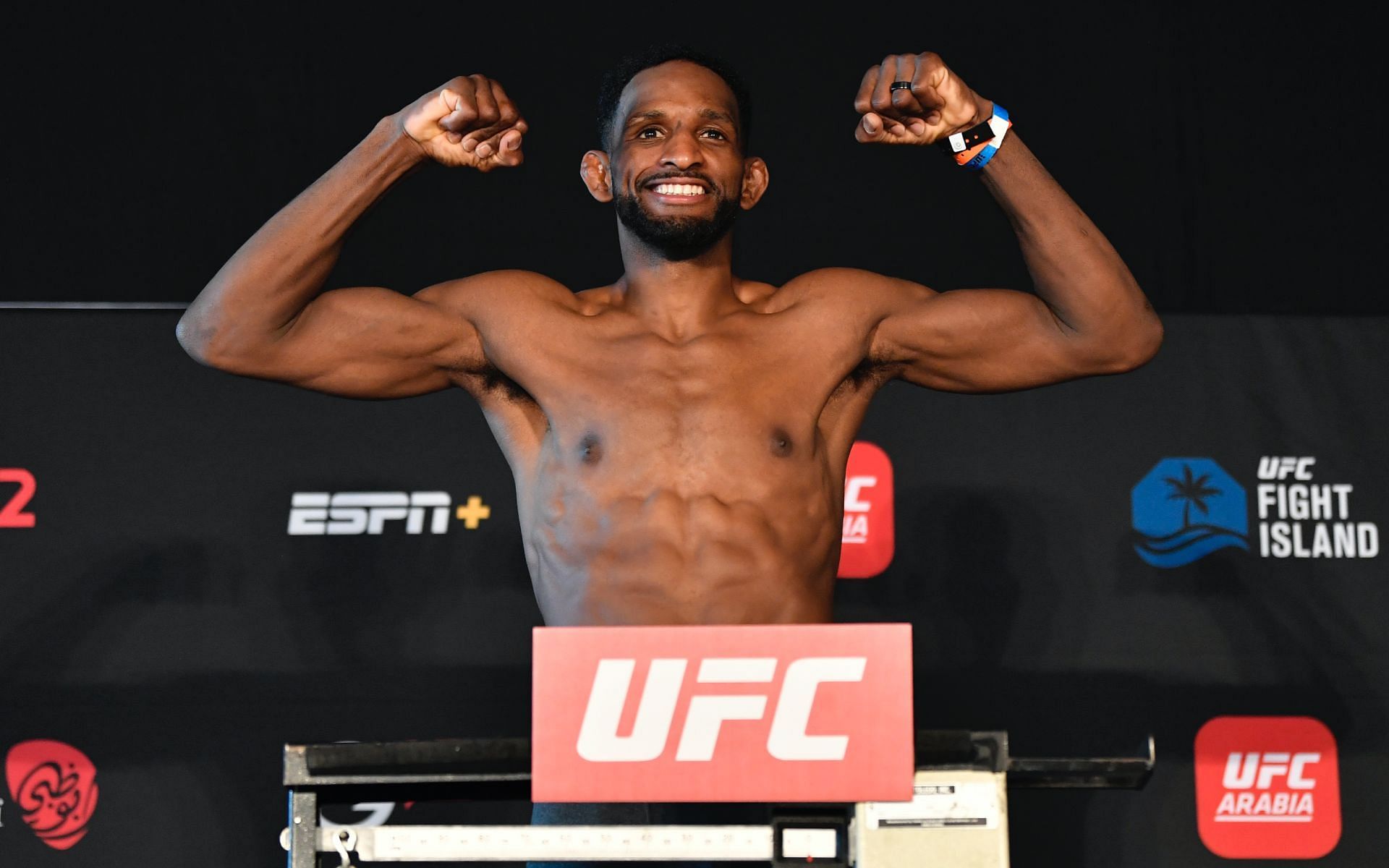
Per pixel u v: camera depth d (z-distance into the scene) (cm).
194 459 344
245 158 384
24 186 378
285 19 389
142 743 333
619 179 257
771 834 204
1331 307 384
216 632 339
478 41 392
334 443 347
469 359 263
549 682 195
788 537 248
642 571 244
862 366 268
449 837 204
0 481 340
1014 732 343
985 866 200
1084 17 395
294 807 204
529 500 257
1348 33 394
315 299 255
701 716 195
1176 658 345
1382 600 347
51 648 335
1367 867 337
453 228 386
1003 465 352
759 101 393
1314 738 342
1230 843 338
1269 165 390
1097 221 389
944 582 348
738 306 267
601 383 255
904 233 389
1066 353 261
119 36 385
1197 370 355
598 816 225
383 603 343
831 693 195
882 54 394
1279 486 351
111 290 376
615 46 393
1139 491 350
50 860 328
